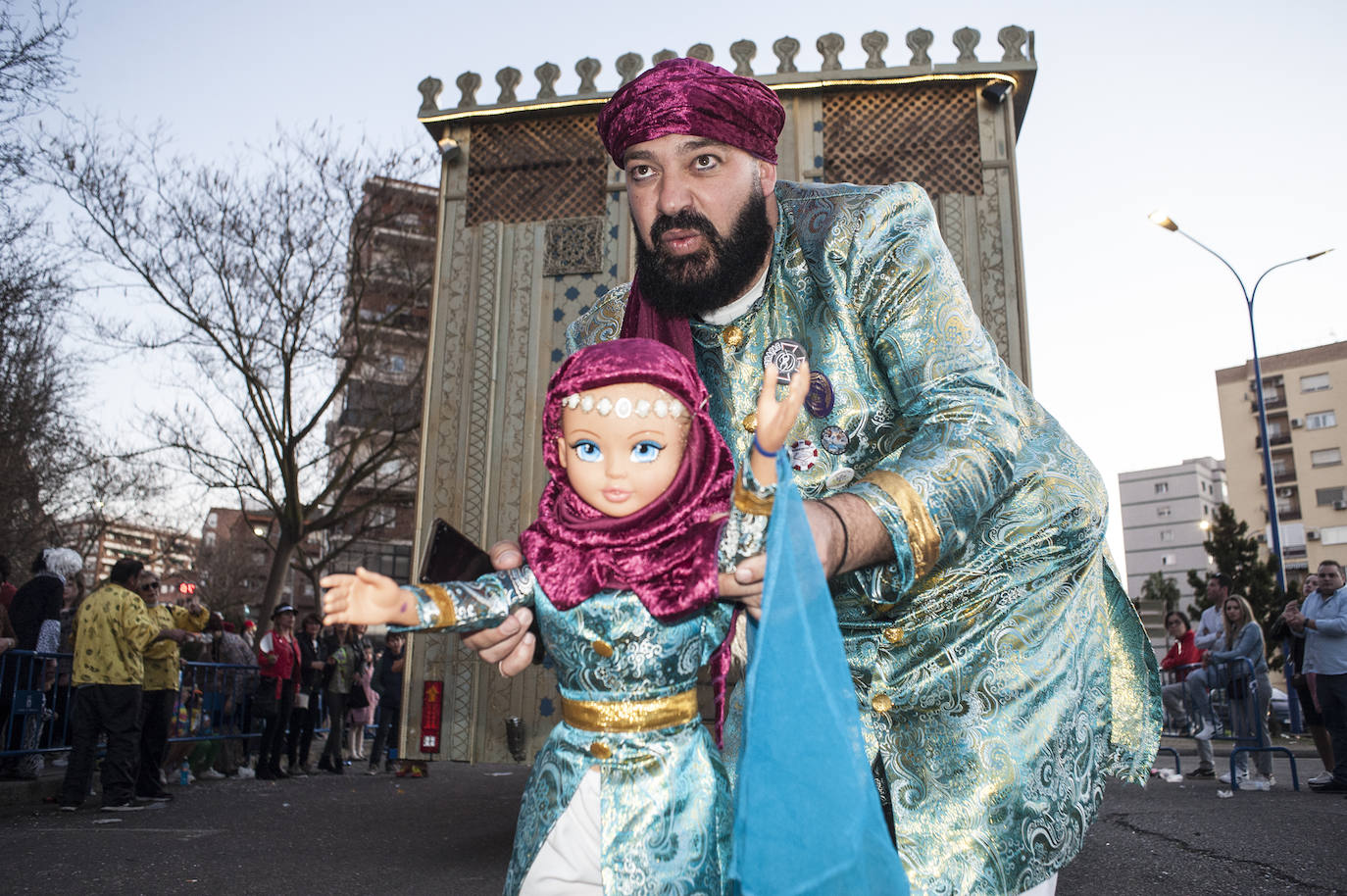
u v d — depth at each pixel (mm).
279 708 10383
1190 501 94938
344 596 1278
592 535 1418
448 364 6266
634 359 1422
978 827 1590
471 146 6551
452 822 6621
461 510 6062
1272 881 4152
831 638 1201
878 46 6059
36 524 20109
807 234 1813
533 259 6289
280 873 4676
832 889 1120
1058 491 1782
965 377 1611
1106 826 5902
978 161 5945
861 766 1162
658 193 1729
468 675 5688
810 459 1789
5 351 17344
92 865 4914
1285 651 9594
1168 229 20656
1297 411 69812
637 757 1377
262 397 20219
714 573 1367
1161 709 1998
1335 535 67000
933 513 1366
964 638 1652
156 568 31000
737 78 1716
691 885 1330
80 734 7184
